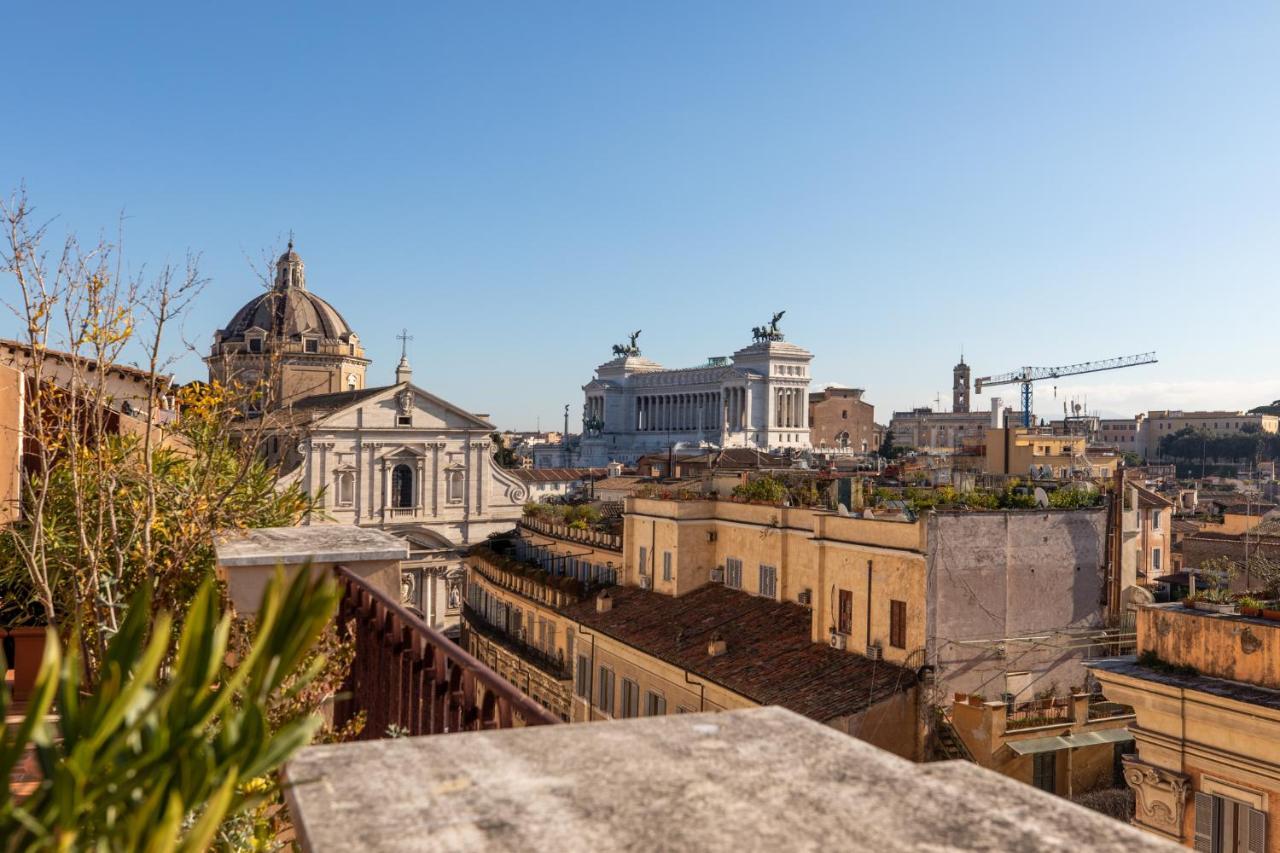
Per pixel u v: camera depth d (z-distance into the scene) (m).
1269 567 29.58
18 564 12.63
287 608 3.32
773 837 2.54
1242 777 17.22
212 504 12.66
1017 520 31.08
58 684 3.17
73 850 2.88
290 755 3.10
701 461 90.88
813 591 34.41
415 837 2.50
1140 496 72.69
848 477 40.06
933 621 29.39
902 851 2.46
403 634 7.66
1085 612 32.06
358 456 79.31
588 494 86.69
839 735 3.35
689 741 3.25
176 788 2.98
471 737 3.27
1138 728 19.16
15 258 13.23
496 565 57.06
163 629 2.99
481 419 83.69
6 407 14.32
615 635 39.84
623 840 2.51
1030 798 2.83
